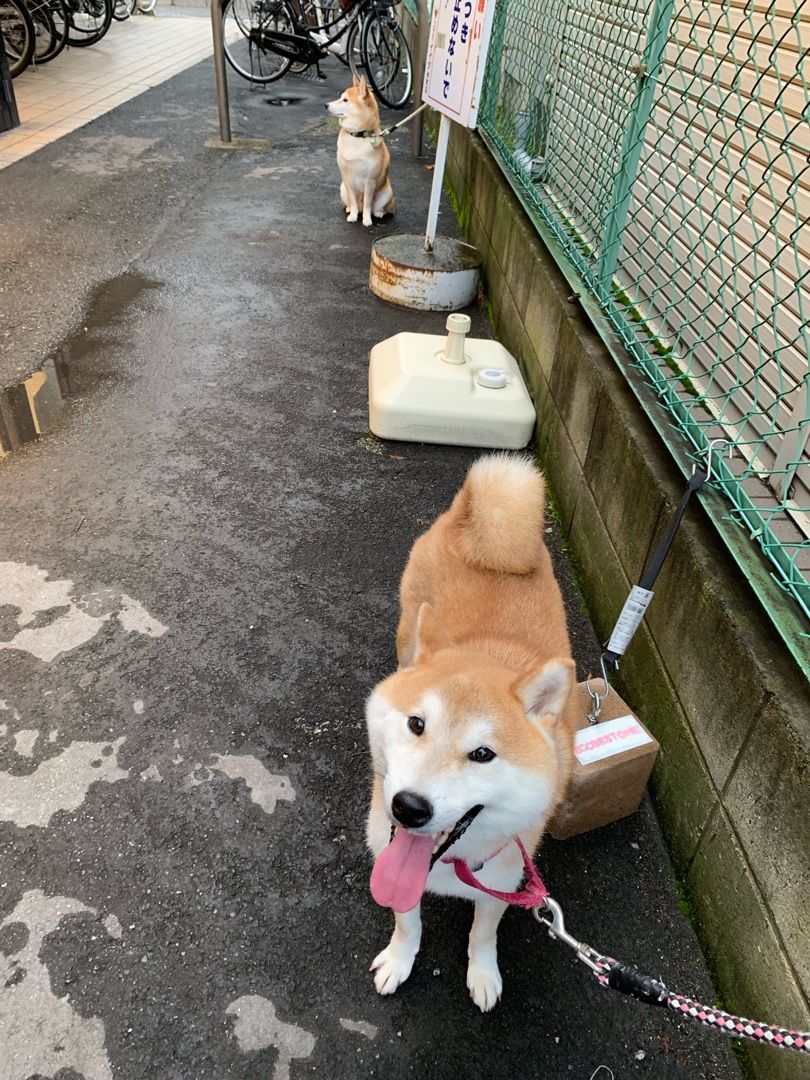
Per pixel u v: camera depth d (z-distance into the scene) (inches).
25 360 93.8
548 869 47.0
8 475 74.7
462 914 45.1
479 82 93.9
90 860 44.4
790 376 50.9
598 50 84.1
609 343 68.8
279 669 57.5
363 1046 38.2
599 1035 39.8
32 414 84.6
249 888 44.0
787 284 51.2
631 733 48.4
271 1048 37.7
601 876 46.9
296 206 152.0
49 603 61.0
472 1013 40.1
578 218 91.7
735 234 57.6
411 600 52.7
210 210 146.1
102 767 49.4
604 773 46.0
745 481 52.4
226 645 59.1
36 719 51.9
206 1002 39.0
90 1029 37.5
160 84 232.2
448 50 101.6
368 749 52.4
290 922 42.8
